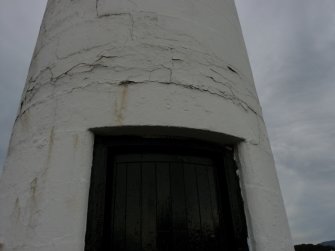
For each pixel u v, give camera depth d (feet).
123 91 7.64
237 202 7.75
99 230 6.73
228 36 9.85
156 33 8.50
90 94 7.66
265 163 8.49
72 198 6.64
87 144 7.17
